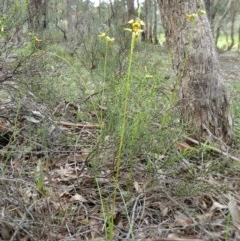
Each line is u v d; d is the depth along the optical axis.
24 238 1.84
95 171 2.44
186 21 3.32
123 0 12.83
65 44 7.92
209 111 3.22
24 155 2.60
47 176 2.40
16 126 2.72
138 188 2.36
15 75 3.09
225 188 2.48
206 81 3.25
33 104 3.02
